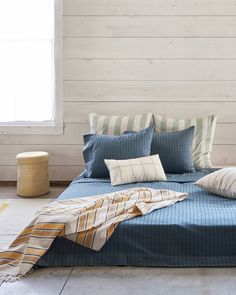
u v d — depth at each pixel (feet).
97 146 10.28
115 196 7.59
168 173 10.45
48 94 12.98
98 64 12.44
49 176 12.98
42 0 12.56
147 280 6.15
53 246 6.70
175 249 6.61
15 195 11.86
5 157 12.94
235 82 12.27
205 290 5.80
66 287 5.96
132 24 12.25
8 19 12.69
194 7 12.09
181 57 12.28
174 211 7.20
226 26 12.10
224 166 12.12
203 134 11.18
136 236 6.63
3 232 8.54
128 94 12.50
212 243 6.55
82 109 12.64
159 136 10.71
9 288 5.95
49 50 12.77
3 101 13.03
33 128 12.75
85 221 6.76
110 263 6.66
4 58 12.87
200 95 12.37
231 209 7.22
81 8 12.26
